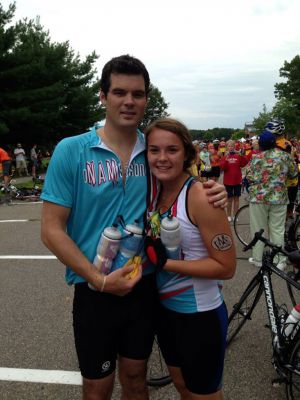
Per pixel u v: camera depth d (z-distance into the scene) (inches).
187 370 79.0
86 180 74.6
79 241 77.5
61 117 1050.7
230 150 333.7
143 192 77.5
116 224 74.9
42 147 1050.7
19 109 826.8
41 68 873.5
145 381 82.7
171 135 73.0
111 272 74.4
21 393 114.3
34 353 133.6
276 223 210.4
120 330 79.0
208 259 74.6
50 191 74.3
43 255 250.7
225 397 110.4
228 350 132.3
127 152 76.9
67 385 117.3
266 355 128.9
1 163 488.7
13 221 368.8
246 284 191.9
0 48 821.9
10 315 163.2
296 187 275.0
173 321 79.6
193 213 73.7
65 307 169.3
